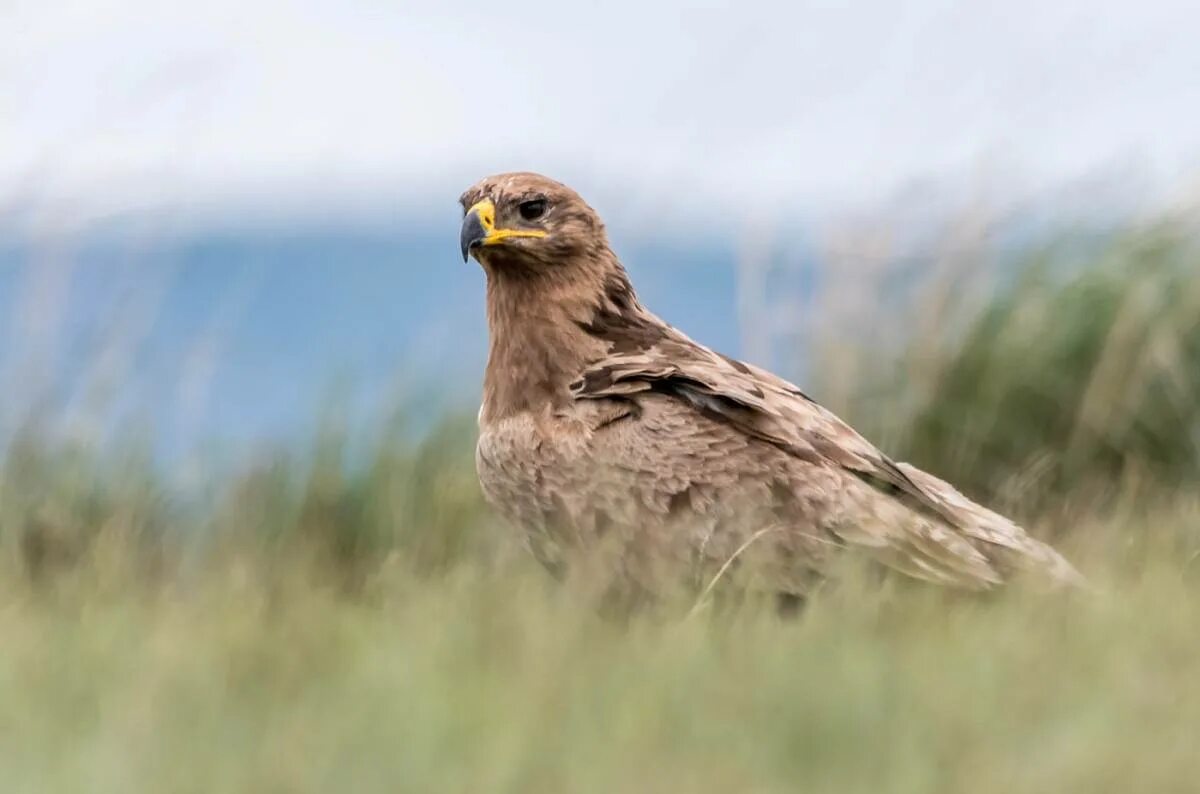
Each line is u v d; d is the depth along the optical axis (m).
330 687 8.30
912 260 16.72
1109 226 16.75
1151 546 11.27
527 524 11.52
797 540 11.00
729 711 7.89
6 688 8.39
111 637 9.07
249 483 14.66
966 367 16.19
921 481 12.30
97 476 14.43
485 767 7.27
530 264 11.92
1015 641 8.72
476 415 15.40
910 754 7.39
